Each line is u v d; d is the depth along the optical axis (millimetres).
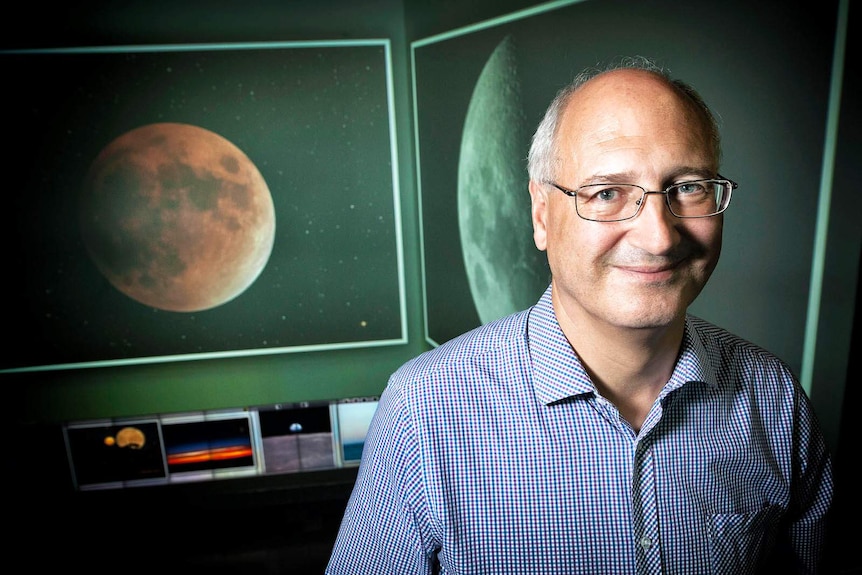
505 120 1899
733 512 589
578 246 488
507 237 1971
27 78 2217
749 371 617
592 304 498
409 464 578
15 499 2539
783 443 622
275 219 2479
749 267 1318
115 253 2408
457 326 2396
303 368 2650
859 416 1251
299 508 2674
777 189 1231
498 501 567
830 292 1192
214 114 2346
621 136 458
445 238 2359
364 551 620
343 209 2514
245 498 2684
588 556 562
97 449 2588
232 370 2607
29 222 2334
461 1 2010
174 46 2266
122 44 2238
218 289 2510
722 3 1238
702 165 464
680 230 467
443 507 567
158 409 2598
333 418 2691
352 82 2396
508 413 572
